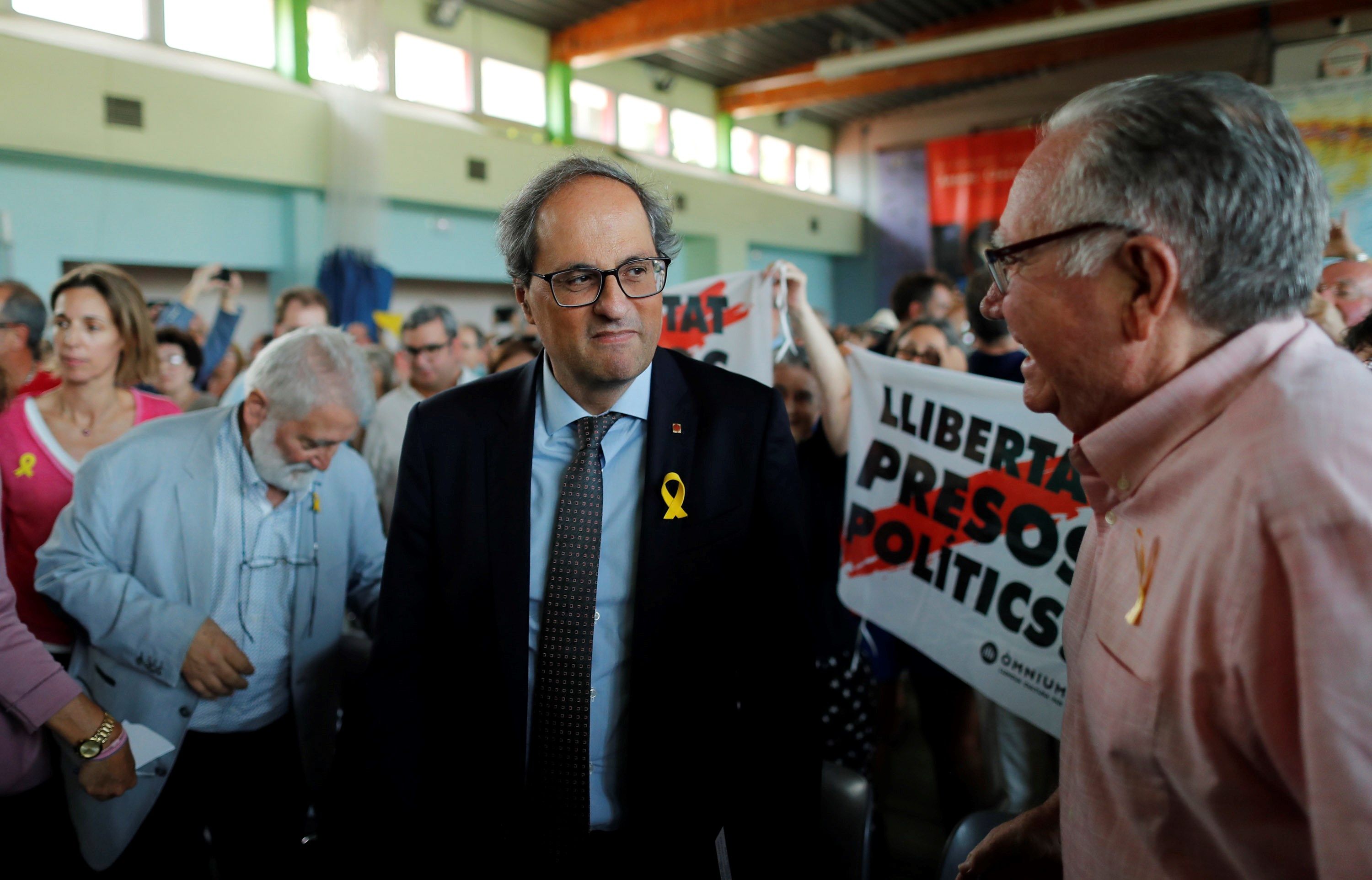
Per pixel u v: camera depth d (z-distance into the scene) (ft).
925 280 11.73
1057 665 4.81
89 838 4.06
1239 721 1.69
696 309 6.62
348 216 24.43
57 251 20.15
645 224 3.03
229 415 4.49
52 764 4.01
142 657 4.00
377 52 24.81
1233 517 1.69
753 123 43.62
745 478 3.39
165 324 10.69
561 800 3.31
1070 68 41.98
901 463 5.43
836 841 3.79
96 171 20.76
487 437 3.43
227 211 23.58
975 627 5.09
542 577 3.40
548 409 3.41
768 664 3.42
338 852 3.46
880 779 7.98
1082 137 1.92
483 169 29.32
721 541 3.33
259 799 4.63
